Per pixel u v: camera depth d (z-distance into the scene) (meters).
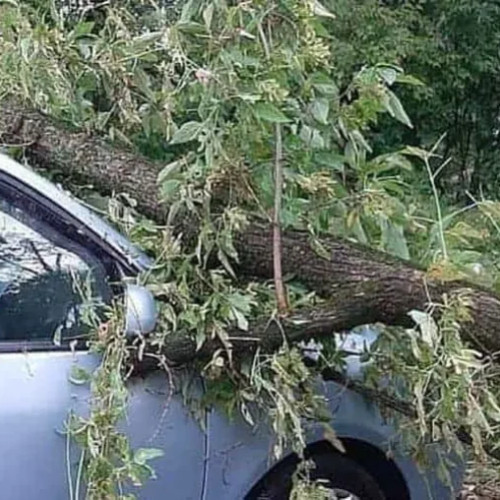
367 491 3.88
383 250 3.66
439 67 12.74
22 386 3.13
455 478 3.93
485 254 4.06
